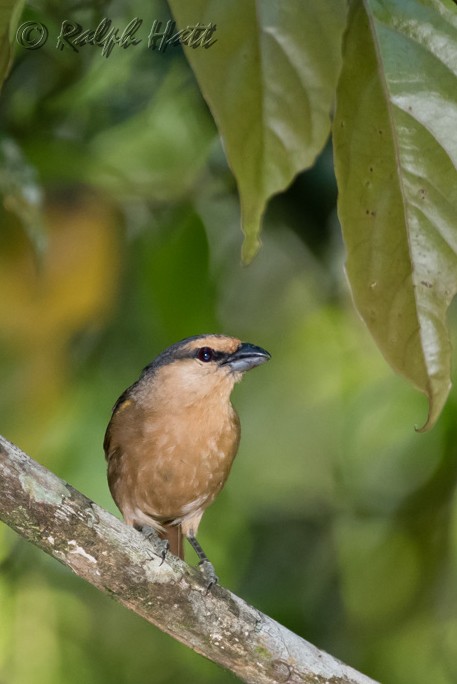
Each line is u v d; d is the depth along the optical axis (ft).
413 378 17.93
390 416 40.68
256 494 46.88
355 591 44.60
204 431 32.24
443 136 17.34
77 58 37.01
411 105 17.30
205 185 39.45
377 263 17.75
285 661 24.62
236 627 24.35
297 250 46.26
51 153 36.52
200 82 15.55
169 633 24.53
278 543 45.91
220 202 41.60
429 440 39.55
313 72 15.84
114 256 38.65
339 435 45.73
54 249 37.37
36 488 21.84
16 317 37.55
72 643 41.37
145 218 40.06
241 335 48.03
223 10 15.40
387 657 43.93
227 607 24.30
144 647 44.70
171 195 38.55
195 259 38.99
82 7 34.96
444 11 17.26
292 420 47.55
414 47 17.26
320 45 15.81
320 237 38.99
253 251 16.07
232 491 46.16
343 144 17.52
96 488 39.04
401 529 43.65
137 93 38.34
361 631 44.34
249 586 44.70
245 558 45.14
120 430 32.76
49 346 38.81
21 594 40.86
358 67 17.26
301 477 47.06
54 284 37.37
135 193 38.17
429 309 17.75
